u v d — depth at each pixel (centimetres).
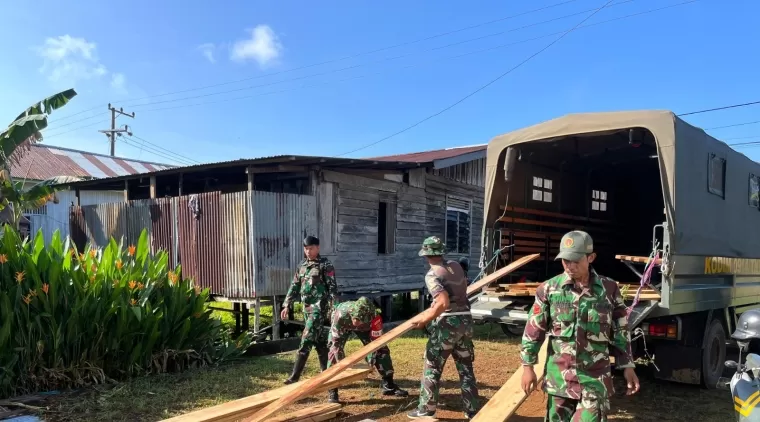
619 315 310
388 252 1193
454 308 438
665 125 521
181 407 494
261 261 912
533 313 322
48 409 475
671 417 505
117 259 632
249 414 419
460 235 1458
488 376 632
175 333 640
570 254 300
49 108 1083
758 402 340
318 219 1012
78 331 554
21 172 1791
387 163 1023
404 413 491
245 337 754
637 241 984
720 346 621
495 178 666
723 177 634
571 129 589
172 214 1043
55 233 637
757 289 749
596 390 296
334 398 506
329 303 564
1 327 513
